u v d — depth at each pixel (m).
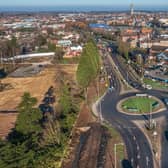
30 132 93.75
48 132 103.50
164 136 104.81
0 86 176.50
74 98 145.00
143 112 128.50
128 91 159.50
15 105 140.62
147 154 93.00
